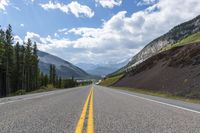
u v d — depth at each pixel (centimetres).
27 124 732
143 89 5216
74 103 1598
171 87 3681
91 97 2353
